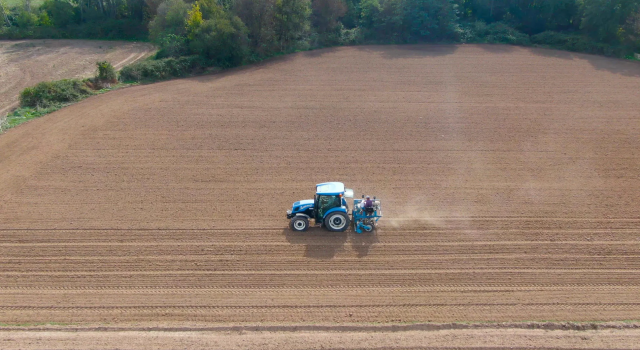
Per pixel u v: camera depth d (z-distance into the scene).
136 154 20.58
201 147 21.34
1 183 17.92
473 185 17.77
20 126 23.44
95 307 11.65
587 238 14.28
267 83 30.92
